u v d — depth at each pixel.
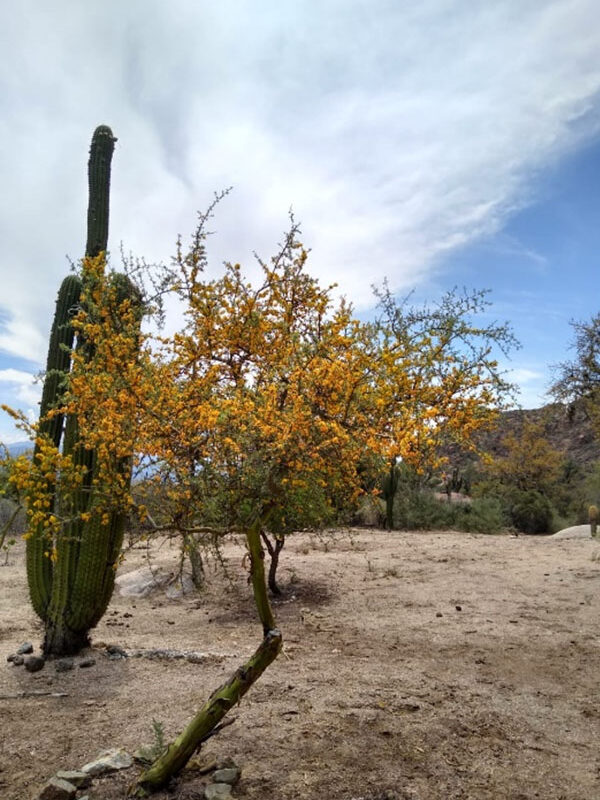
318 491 2.88
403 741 3.05
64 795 2.48
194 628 5.77
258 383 3.26
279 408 2.81
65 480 3.54
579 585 7.27
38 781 2.71
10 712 3.52
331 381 2.57
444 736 3.13
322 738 3.07
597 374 10.36
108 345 3.37
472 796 2.54
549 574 8.09
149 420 2.83
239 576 7.98
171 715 3.42
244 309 3.37
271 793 2.54
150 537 3.09
